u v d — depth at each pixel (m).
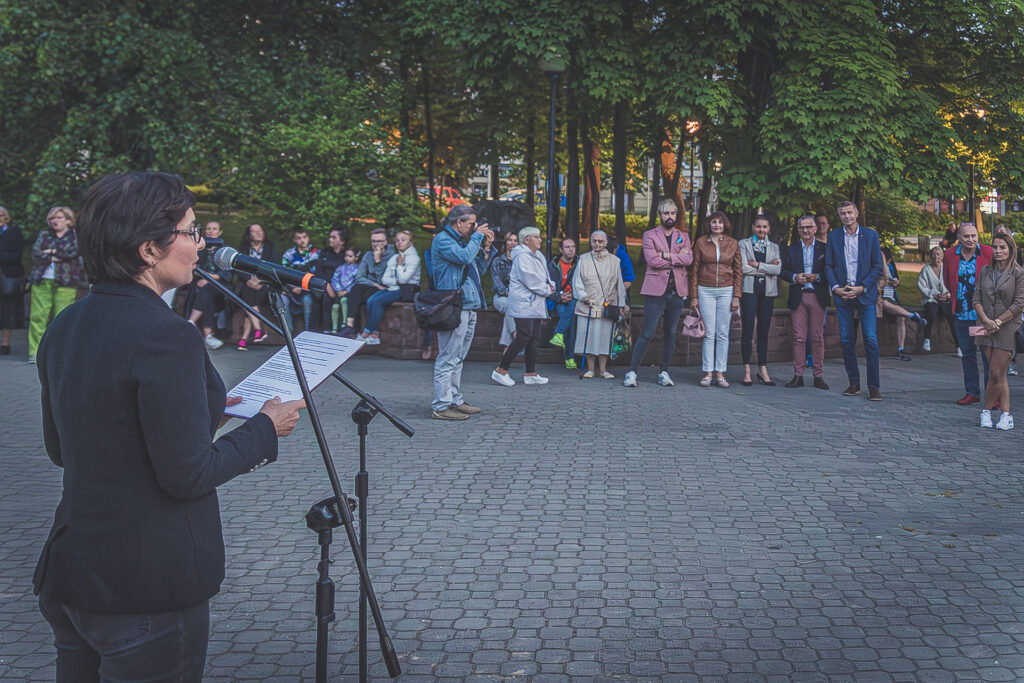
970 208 20.91
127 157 16.80
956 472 7.08
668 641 4.00
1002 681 3.63
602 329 11.85
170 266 2.14
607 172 38.03
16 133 17.78
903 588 4.65
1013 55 18.62
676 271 11.22
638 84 17.31
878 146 16.16
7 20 15.62
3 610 4.30
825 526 5.67
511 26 16.62
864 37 16.89
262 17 19.61
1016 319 8.61
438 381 8.95
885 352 15.55
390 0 20.25
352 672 3.68
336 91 17.53
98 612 1.99
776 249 11.62
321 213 15.59
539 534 5.46
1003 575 4.84
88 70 17.02
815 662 3.79
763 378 11.78
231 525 5.61
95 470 2.00
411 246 13.63
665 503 6.14
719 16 16.97
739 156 18.02
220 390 2.26
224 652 3.88
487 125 24.36
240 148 16.69
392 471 6.91
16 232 12.87
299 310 13.77
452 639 4.00
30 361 12.06
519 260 10.98
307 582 4.69
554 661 3.79
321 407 9.41
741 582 4.71
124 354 1.98
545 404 9.89
